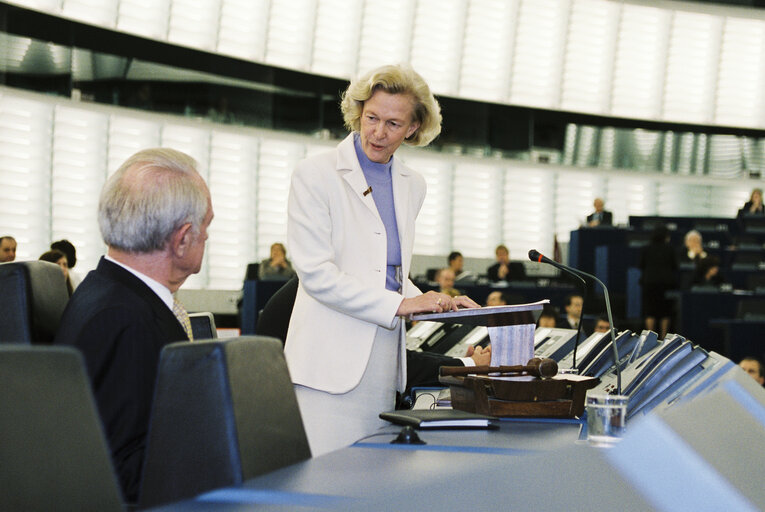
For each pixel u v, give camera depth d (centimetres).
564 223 1340
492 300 774
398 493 71
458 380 196
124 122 961
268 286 848
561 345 269
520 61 1309
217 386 111
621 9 1346
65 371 94
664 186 1390
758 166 1415
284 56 1109
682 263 1043
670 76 1388
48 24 865
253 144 1081
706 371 187
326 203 215
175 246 161
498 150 1299
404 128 216
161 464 112
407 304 201
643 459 75
